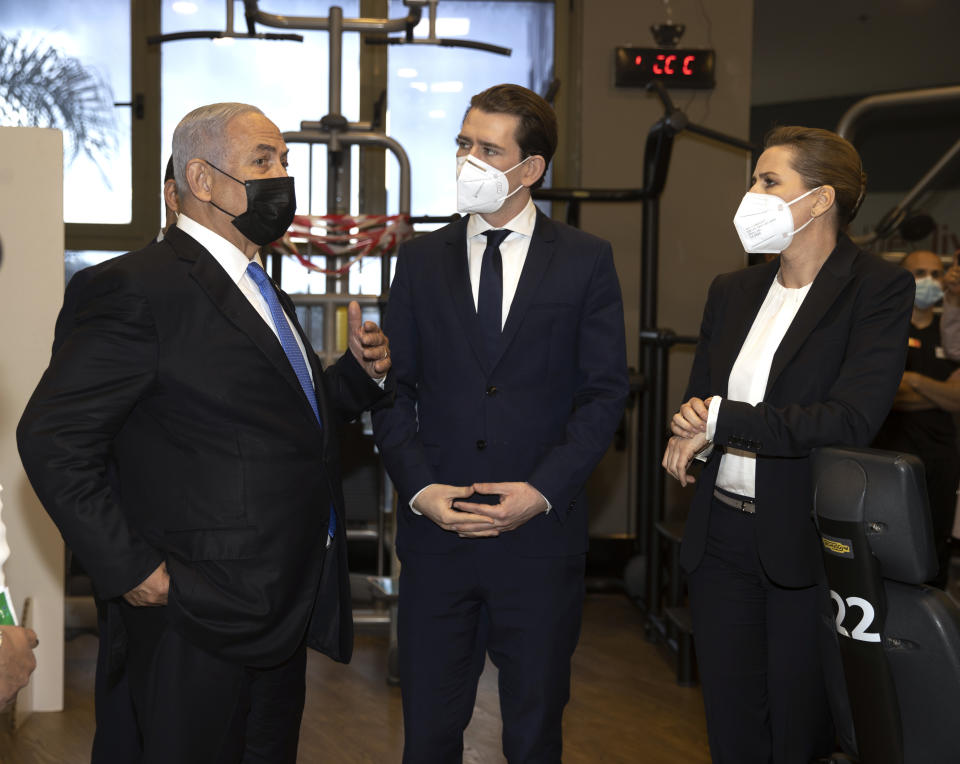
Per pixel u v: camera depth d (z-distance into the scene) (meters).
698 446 1.76
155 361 1.51
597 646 3.78
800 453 1.64
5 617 1.23
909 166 9.13
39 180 2.96
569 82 4.82
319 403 1.75
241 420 1.55
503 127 1.83
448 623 1.88
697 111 4.77
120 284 1.49
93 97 4.61
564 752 2.75
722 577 1.85
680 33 4.64
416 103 4.79
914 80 8.70
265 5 4.65
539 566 1.85
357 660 3.58
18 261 2.95
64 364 1.47
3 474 2.98
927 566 1.40
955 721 1.39
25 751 2.73
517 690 1.87
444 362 1.89
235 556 1.52
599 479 4.78
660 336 3.66
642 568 4.16
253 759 1.74
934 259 3.49
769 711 1.85
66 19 4.57
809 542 1.72
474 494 1.85
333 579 1.76
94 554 1.44
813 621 1.73
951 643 1.38
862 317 1.71
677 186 4.79
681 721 3.01
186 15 4.62
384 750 2.76
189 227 1.65
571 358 1.90
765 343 1.83
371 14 4.71
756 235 1.80
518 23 4.80
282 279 4.58
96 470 1.47
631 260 4.79
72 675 3.41
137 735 1.74
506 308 1.90
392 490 3.38
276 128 1.70
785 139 1.82
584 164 4.75
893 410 3.35
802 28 7.25
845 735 1.60
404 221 3.69
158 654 1.53
